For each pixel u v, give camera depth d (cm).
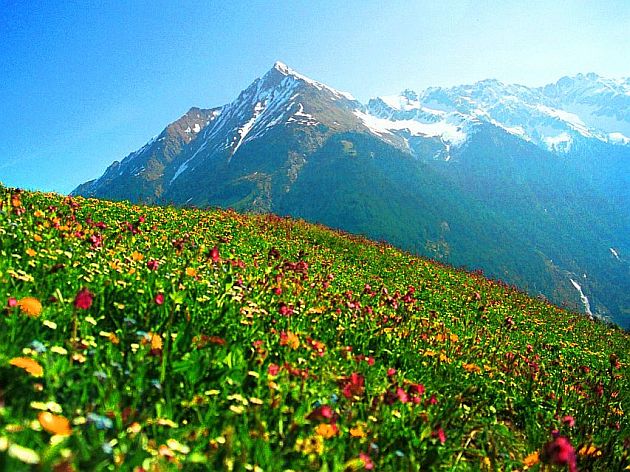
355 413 467
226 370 447
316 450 372
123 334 469
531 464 487
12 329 387
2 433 247
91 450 269
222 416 377
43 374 338
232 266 972
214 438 346
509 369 900
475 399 682
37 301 436
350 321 837
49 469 223
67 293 528
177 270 791
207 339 492
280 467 336
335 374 566
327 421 410
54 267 565
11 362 315
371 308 968
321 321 775
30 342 378
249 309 655
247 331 584
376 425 457
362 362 634
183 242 1003
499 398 732
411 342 834
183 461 298
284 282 930
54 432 256
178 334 479
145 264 755
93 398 348
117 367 393
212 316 598
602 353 1647
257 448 343
